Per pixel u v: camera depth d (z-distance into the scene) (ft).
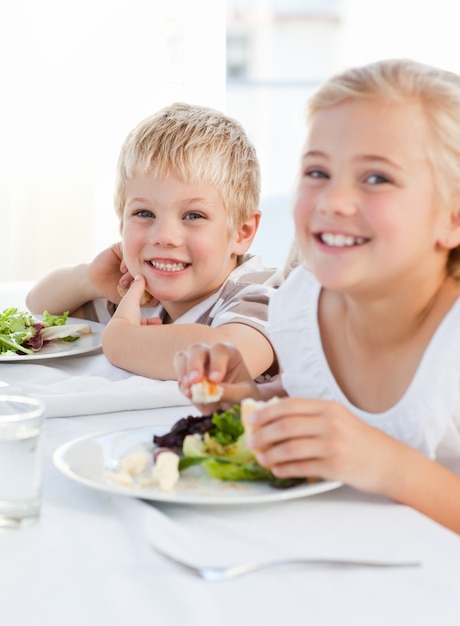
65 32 10.82
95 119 11.02
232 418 2.91
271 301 3.70
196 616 2.00
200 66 11.19
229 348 3.40
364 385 3.35
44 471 2.93
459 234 3.02
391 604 2.07
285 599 2.08
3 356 4.64
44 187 11.04
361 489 2.70
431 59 12.65
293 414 2.67
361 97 2.87
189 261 5.16
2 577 2.19
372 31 13.47
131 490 2.63
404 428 3.18
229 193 5.19
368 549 2.35
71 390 3.94
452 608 2.05
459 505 2.81
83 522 2.52
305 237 2.99
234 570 2.19
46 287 6.23
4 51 10.75
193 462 2.81
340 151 2.85
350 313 3.31
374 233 2.84
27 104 10.87
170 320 5.49
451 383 3.10
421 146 2.85
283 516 2.58
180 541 2.38
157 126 5.16
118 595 2.10
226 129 5.27
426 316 3.18
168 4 11.10
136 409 3.80
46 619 2.00
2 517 2.48
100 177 11.12
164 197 5.08
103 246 11.25
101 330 5.46
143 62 11.02
